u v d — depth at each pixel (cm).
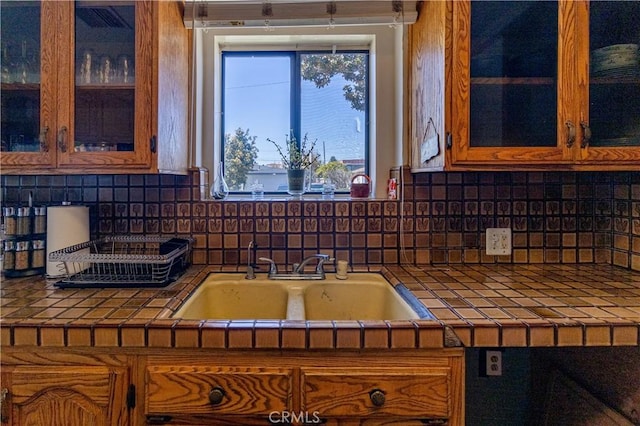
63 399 89
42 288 120
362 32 173
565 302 103
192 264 156
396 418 87
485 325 87
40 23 126
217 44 179
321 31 174
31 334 87
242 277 146
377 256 158
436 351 88
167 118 136
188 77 158
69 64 126
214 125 174
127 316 93
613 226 150
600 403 111
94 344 88
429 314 93
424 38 143
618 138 123
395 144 171
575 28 121
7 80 126
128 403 88
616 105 123
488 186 156
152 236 152
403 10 150
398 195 158
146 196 156
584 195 155
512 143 124
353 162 186
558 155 122
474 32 125
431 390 87
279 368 88
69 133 125
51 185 154
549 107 124
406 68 161
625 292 113
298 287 141
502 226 156
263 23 154
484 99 125
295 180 170
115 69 130
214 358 89
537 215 156
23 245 135
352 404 87
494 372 96
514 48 125
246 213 157
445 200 157
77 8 128
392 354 88
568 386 127
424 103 143
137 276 128
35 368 89
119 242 148
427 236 157
